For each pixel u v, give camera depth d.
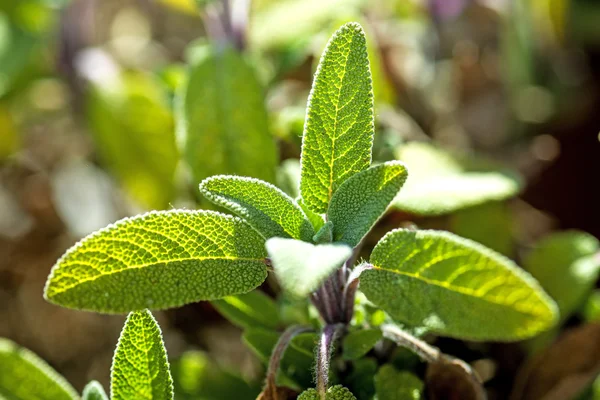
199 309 0.42
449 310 0.29
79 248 0.27
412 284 0.29
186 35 0.61
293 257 0.26
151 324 0.29
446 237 0.28
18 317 0.48
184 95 0.38
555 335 0.36
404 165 0.28
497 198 0.35
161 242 0.28
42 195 0.52
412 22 0.51
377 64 0.38
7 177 0.54
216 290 0.28
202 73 0.38
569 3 0.54
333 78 0.28
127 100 0.46
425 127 0.46
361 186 0.28
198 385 0.34
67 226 0.50
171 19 0.61
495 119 0.51
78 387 0.45
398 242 0.29
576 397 0.35
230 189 0.28
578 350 0.34
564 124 0.51
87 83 0.47
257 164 0.37
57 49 0.49
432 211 0.35
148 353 0.29
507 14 0.49
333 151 0.29
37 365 0.33
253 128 0.38
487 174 0.37
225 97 0.38
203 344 0.43
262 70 0.42
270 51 0.43
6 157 0.54
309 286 0.25
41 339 0.47
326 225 0.28
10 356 0.33
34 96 0.57
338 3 0.42
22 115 0.56
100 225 0.50
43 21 0.49
